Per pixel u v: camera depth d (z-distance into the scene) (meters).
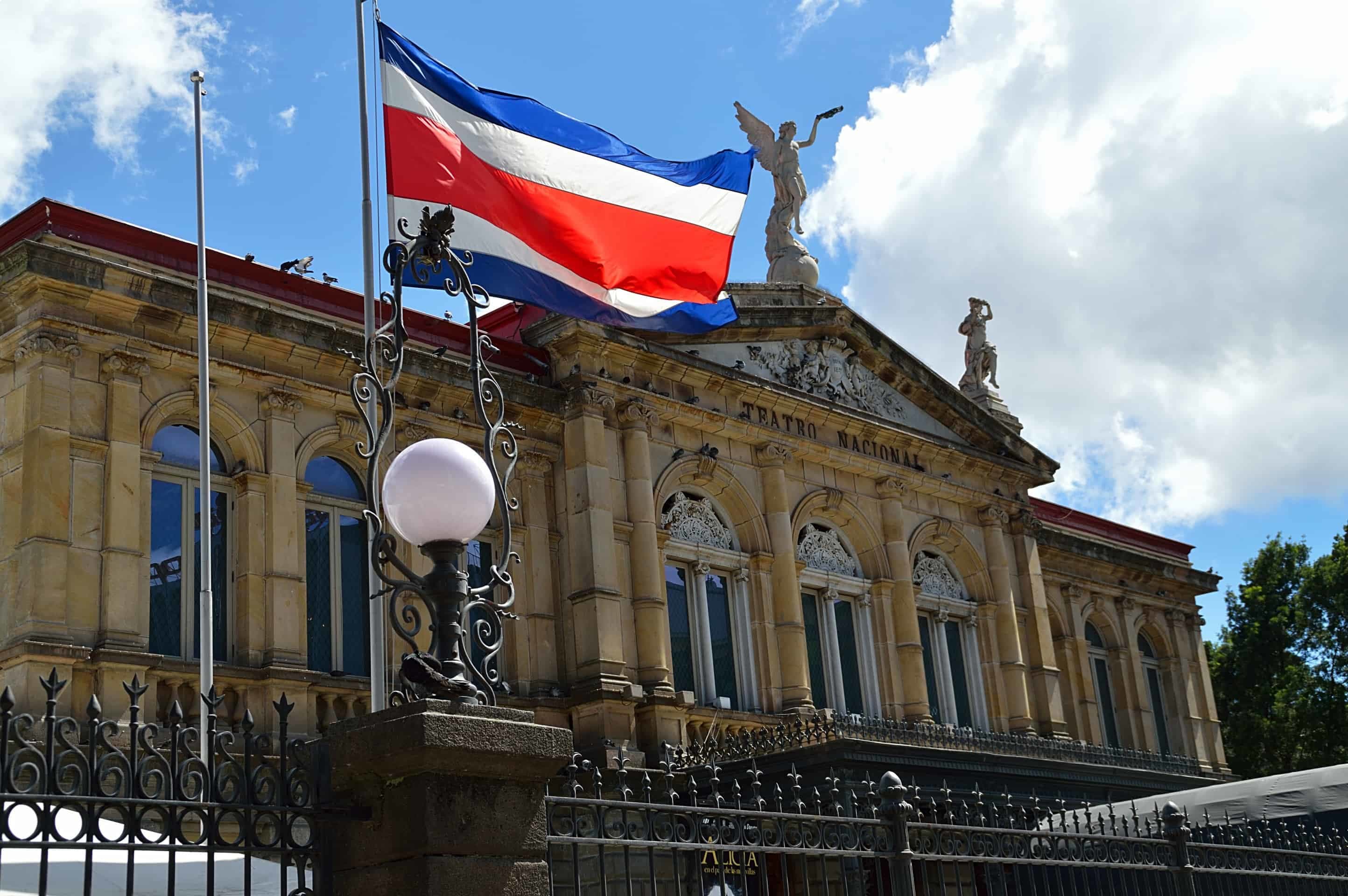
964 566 37.38
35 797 7.09
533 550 28.20
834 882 24.66
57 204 23.72
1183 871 15.03
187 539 23.95
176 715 7.88
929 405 37.22
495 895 8.53
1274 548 55.31
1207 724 46.50
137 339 23.50
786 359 33.62
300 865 8.45
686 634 30.39
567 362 29.36
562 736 9.15
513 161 20.33
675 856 10.05
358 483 26.80
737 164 22.61
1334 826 19.77
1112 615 44.25
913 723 31.23
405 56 19.64
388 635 25.80
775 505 32.03
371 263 18.88
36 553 21.48
